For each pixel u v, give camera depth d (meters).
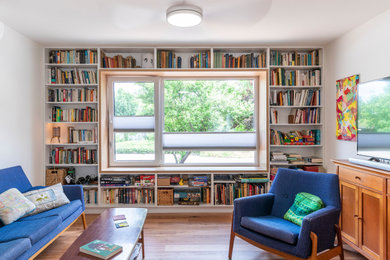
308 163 3.94
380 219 2.19
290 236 2.07
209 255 2.61
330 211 2.20
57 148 3.96
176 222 3.53
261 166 4.23
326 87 3.88
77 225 3.42
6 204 2.38
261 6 2.54
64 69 4.08
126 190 3.96
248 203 2.56
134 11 2.68
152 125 4.25
